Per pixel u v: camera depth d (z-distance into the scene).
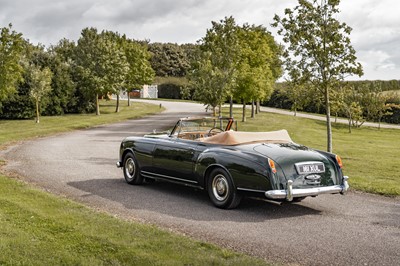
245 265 4.55
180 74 102.56
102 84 47.53
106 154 15.62
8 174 10.87
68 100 49.91
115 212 7.17
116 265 4.50
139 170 9.39
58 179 10.23
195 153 7.92
